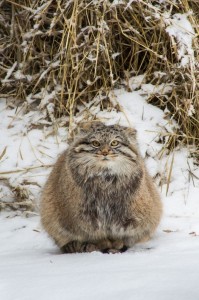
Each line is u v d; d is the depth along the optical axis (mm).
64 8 20812
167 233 16219
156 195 15836
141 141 19906
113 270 11312
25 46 21266
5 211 18734
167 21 20562
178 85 20750
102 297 9484
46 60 21562
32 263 13023
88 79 21125
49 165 19469
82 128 14742
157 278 10281
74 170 14547
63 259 13375
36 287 10234
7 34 22203
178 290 9492
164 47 21047
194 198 18562
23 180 19078
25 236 16828
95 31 20891
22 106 21359
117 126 14867
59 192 14992
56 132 20578
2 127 20984
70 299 9547
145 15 20938
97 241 15172
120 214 14766
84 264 12336
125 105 20906
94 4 20703
